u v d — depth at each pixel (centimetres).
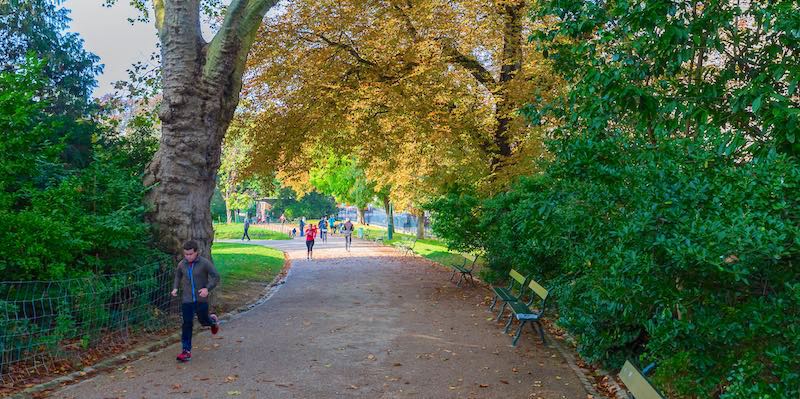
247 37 1143
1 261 726
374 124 1881
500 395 634
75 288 780
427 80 1622
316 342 894
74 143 1369
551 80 1491
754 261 388
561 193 602
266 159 1820
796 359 373
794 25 539
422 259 2633
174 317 1043
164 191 1096
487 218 1559
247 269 1967
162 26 1101
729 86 685
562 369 746
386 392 640
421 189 2522
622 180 528
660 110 632
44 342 705
